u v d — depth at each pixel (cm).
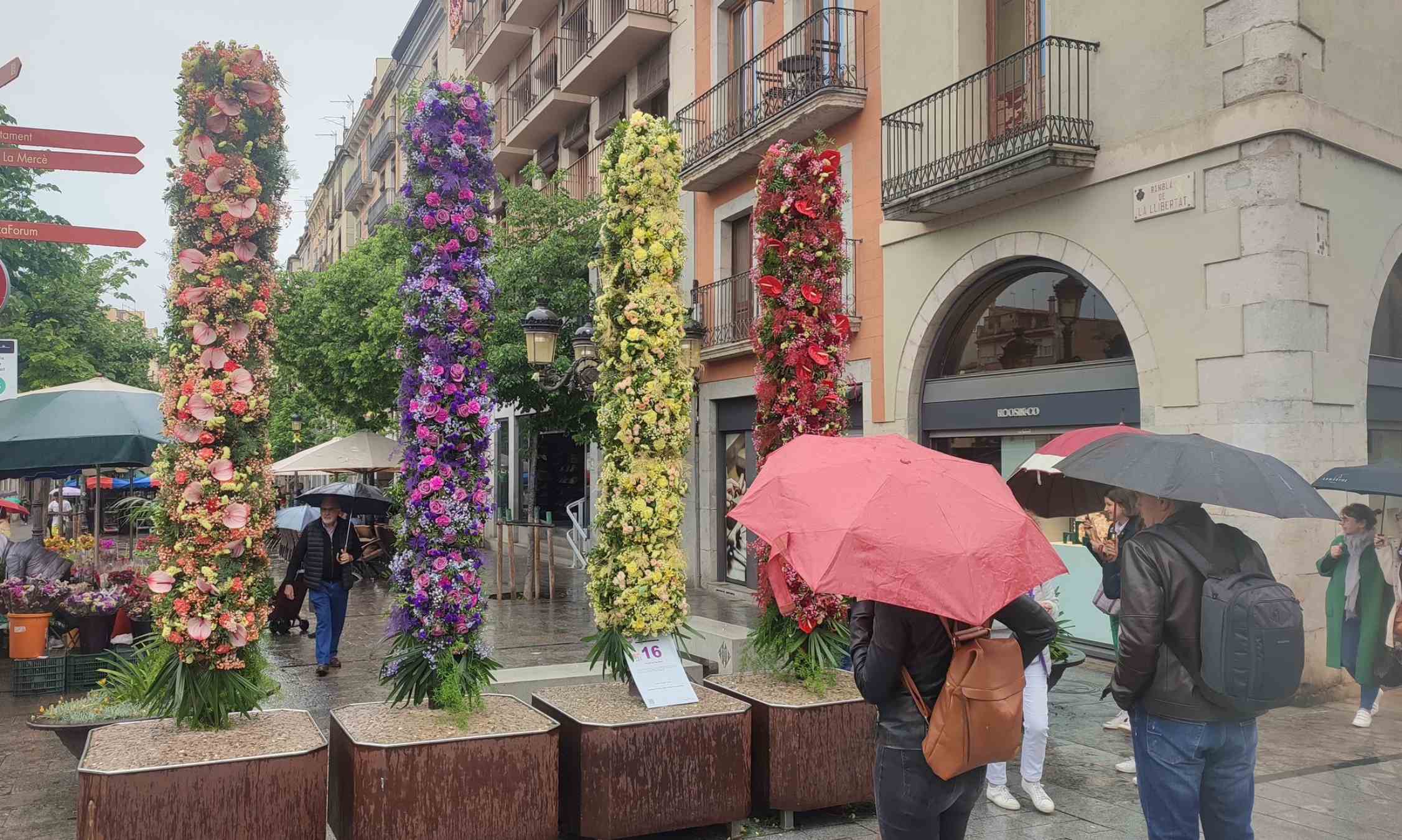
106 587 893
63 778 594
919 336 1162
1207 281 838
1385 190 880
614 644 551
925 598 276
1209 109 841
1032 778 542
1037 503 576
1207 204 841
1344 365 826
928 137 1151
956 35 1109
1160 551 339
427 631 500
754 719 527
